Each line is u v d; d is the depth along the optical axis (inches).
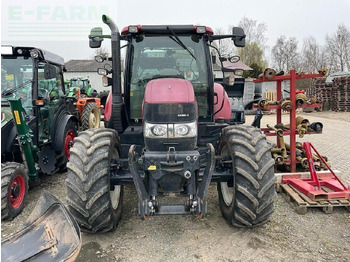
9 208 144.4
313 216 140.8
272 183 111.6
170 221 136.7
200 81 153.6
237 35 151.8
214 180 122.3
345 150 274.7
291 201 155.4
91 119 344.5
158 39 150.8
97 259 109.1
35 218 98.6
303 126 184.9
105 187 110.1
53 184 196.7
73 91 343.0
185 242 119.2
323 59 1640.0
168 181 110.3
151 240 121.3
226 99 176.2
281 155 194.5
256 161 111.4
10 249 87.1
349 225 132.3
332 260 106.3
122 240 121.6
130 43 149.7
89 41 148.1
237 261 106.3
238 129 125.5
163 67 152.5
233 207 117.2
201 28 145.1
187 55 152.7
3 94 180.4
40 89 189.3
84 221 110.4
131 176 121.4
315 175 160.2
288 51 1756.9
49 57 202.8
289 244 116.9
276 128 197.3
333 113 646.5
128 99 151.4
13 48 180.4
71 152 113.8
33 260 81.0
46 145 199.9
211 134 150.5
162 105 114.7
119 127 142.9
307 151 168.2
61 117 217.8
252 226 118.7
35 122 180.4
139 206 107.8
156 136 113.9
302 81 910.4
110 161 117.2
